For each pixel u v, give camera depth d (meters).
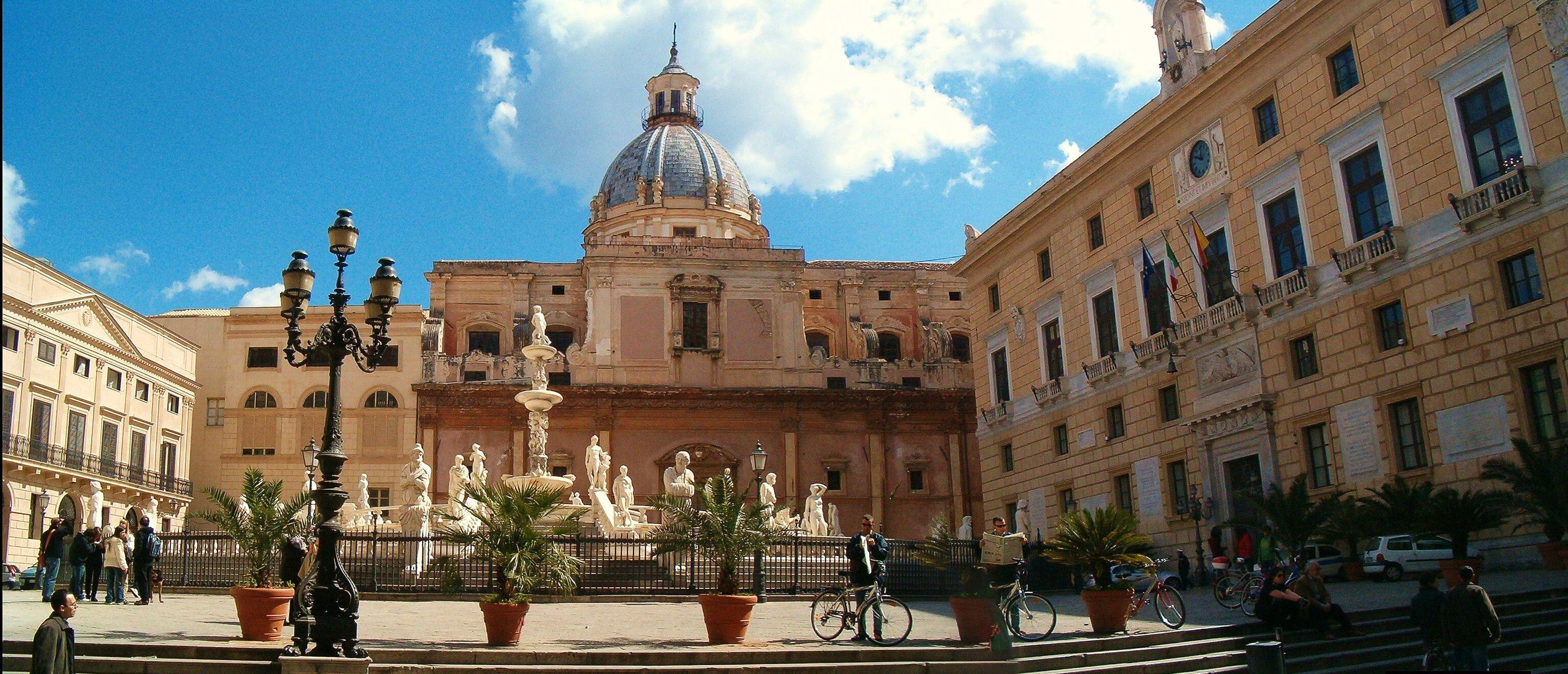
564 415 57.12
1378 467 27.89
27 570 34.44
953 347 65.06
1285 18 31.11
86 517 44.91
